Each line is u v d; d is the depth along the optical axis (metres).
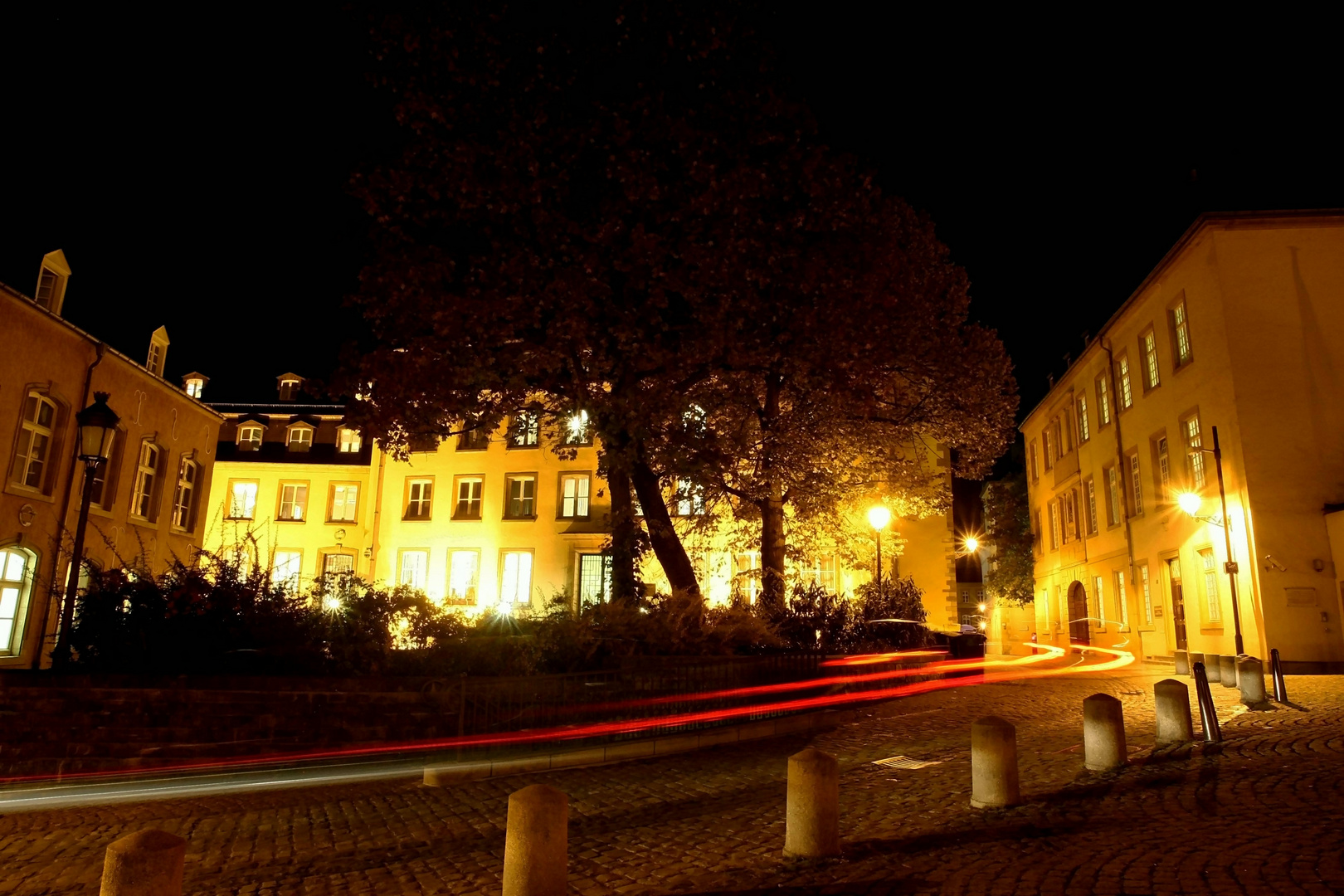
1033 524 45.34
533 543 36.53
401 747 11.38
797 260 17.08
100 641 12.27
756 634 16.02
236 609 12.59
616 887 6.13
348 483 40.25
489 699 11.45
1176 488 24.69
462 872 6.71
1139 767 8.98
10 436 21.59
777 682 14.62
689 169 16.23
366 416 16.92
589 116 16.48
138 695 11.34
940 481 31.91
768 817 7.98
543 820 5.05
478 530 37.38
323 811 9.19
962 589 67.31
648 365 16.92
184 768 11.05
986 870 5.73
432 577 37.53
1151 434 26.77
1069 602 38.06
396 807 9.26
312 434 41.16
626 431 17.39
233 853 7.54
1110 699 9.28
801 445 20.19
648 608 15.60
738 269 16.36
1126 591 29.73
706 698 13.31
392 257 16.66
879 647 18.92
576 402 18.30
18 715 11.12
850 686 16.45
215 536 39.28
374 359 16.75
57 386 23.25
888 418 21.66
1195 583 23.72
